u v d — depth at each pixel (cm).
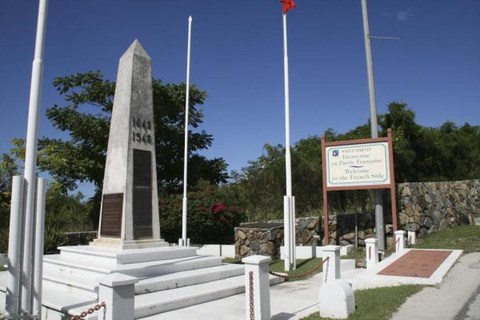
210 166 2408
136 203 1117
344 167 1482
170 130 2284
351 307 708
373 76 1570
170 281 951
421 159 2389
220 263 1177
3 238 1578
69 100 2195
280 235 1611
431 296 822
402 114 2312
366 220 1628
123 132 1142
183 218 1641
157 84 2220
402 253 1296
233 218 1873
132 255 1023
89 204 2328
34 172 732
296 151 2548
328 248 925
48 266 1091
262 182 2181
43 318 820
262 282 676
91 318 712
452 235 1570
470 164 2694
